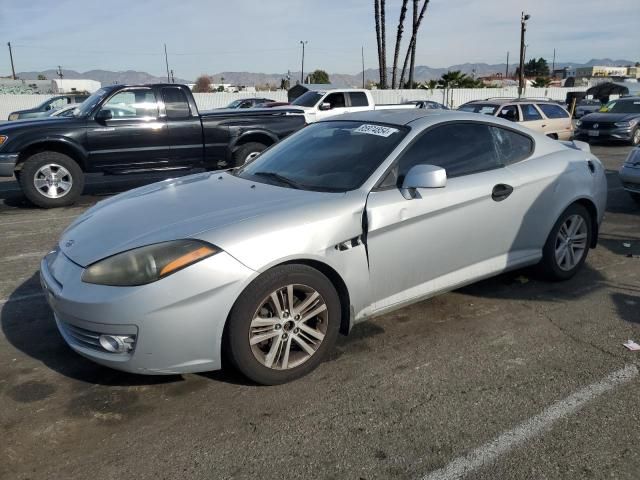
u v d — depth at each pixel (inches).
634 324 154.9
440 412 113.6
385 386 123.3
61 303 113.9
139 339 109.0
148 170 354.9
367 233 130.0
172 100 352.8
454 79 1467.8
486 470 96.8
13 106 1190.9
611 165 492.7
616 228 262.1
